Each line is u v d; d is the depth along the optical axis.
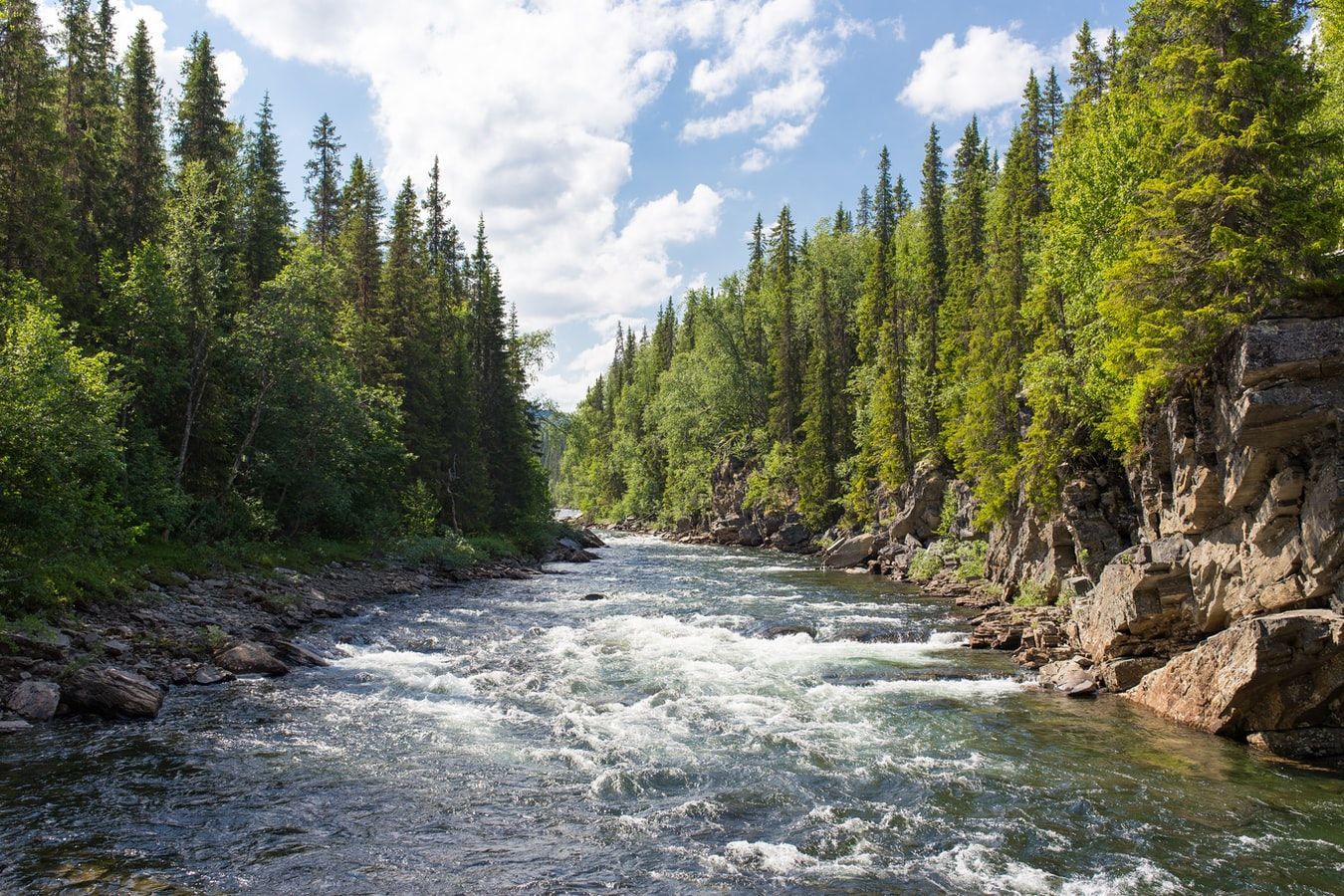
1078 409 29.97
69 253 27.86
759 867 9.88
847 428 71.62
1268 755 14.44
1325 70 24.30
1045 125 54.22
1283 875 9.84
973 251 58.56
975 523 39.88
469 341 62.50
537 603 33.25
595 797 12.14
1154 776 13.30
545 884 9.31
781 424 79.44
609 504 121.56
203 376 32.25
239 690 17.66
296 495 38.56
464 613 29.88
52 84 27.19
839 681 19.98
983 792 12.50
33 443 18.67
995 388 37.97
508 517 60.31
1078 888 9.46
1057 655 22.05
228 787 12.00
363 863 9.73
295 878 9.27
